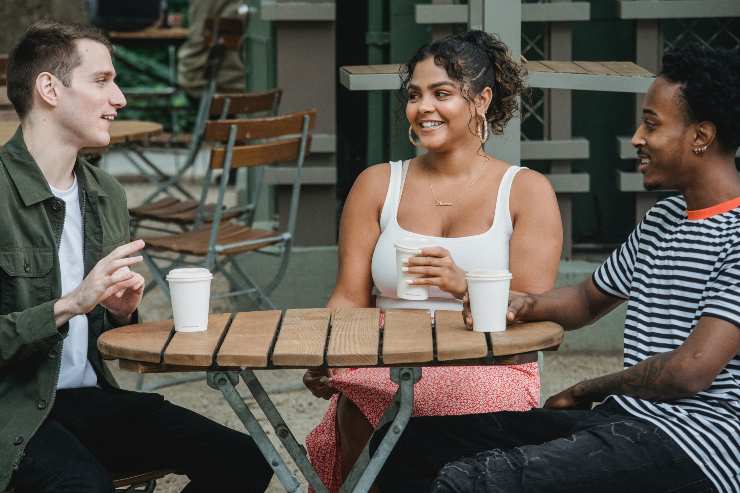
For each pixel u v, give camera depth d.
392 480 3.54
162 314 8.21
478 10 5.47
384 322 3.50
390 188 4.32
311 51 8.27
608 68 5.32
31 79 3.59
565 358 7.22
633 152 7.57
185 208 7.72
